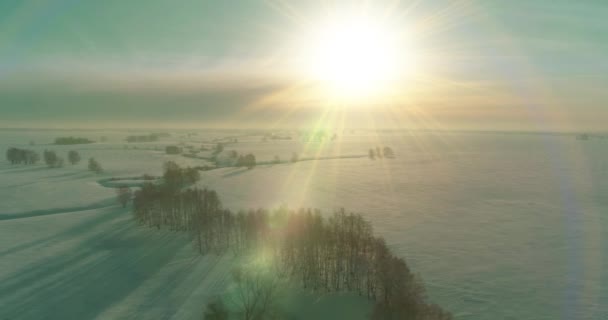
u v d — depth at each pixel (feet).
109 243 294.66
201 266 248.11
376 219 391.24
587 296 222.48
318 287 217.56
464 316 201.26
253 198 483.92
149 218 338.54
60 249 281.74
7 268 247.91
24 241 298.97
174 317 190.29
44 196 463.83
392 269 177.68
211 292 213.25
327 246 220.02
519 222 381.60
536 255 288.51
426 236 335.26
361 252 211.41
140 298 209.67
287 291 213.46
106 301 206.80
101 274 239.91
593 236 335.88
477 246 308.19
